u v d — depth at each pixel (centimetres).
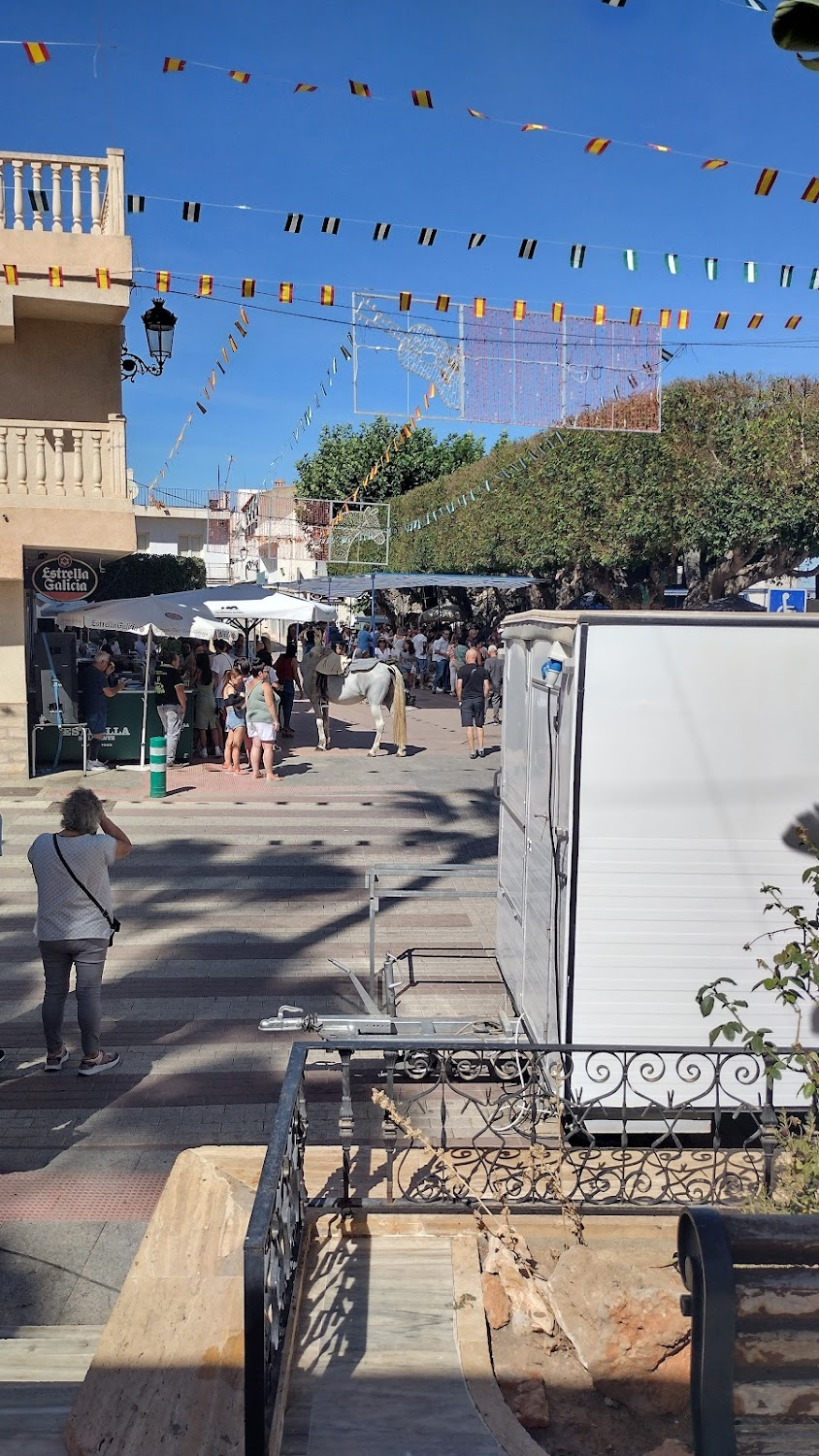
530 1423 341
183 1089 634
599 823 492
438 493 4091
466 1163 491
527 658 623
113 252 1509
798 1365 199
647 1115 498
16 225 1490
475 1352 349
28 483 1570
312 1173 481
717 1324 194
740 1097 502
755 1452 198
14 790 1548
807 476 2562
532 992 588
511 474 3191
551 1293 380
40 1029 722
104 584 4494
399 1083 639
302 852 1217
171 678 1830
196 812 1416
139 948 890
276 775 1720
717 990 500
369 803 1498
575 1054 496
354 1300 377
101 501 1571
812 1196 402
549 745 537
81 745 1764
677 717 490
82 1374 372
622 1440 338
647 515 2723
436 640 3581
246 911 997
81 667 1753
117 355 1631
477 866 762
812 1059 411
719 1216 201
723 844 495
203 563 4978
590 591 3684
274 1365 313
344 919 978
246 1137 578
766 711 492
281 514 4431
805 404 2591
